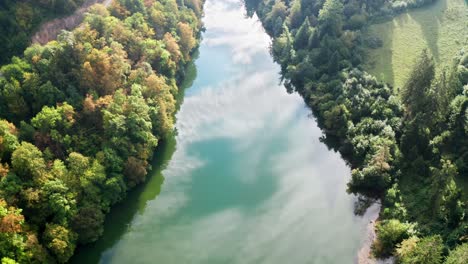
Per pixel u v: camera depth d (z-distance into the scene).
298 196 107.44
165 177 114.38
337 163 117.31
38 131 96.00
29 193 84.88
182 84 151.00
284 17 178.62
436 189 85.50
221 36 185.62
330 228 97.88
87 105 103.00
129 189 105.94
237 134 129.88
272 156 121.50
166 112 123.94
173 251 94.50
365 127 114.31
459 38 146.25
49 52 108.75
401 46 147.38
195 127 132.38
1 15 114.81
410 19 160.50
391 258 87.31
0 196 82.00
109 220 100.56
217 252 93.88
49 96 100.88
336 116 122.06
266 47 176.00
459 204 85.31
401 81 131.00
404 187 99.19
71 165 93.75
